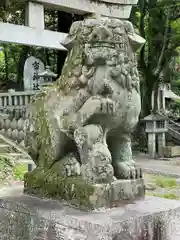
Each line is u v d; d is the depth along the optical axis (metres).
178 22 13.43
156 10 12.80
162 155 11.95
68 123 2.87
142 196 2.97
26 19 9.55
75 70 2.89
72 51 2.98
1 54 21.92
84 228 2.36
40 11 9.58
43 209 2.70
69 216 2.48
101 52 2.67
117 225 2.34
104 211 2.59
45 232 2.63
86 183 2.66
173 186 7.14
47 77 12.55
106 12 10.74
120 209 2.66
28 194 3.21
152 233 2.57
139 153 12.83
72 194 2.74
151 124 11.73
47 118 3.10
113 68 2.71
